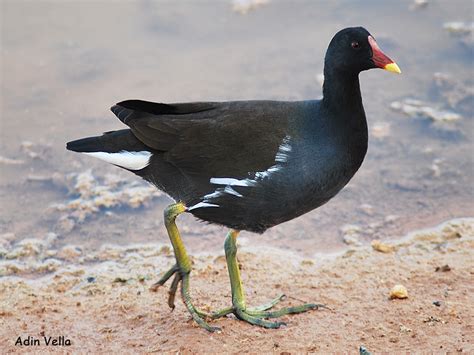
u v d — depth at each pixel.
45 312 10.14
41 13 18.11
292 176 9.27
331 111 9.53
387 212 12.83
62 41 17.03
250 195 9.35
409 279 10.73
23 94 15.44
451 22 17.50
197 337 9.31
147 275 11.22
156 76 15.88
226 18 17.94
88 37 17.20
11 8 18.19
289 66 16.17
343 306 10.05
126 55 16.61
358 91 9.61
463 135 14.52
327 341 9.17
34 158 13.92
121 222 12.66
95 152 9.88
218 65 16.27
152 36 17.30
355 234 12.32
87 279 11.16
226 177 9.34
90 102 15.15
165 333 9.49
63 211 12.81
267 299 10.35
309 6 18.31
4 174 13.56
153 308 10.20
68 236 12.28
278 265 11.38
